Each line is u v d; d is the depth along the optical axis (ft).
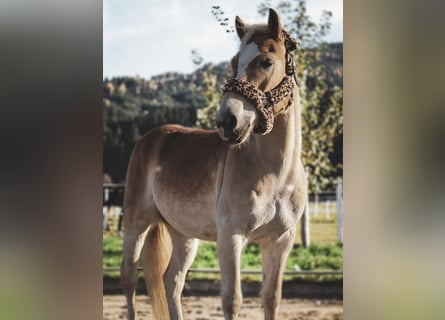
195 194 11.44
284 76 9.60
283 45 9.66
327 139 29.07
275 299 10.50
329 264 25.73
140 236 13.37
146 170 13.24
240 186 10.02
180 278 13.19
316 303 21.24
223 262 10.08
